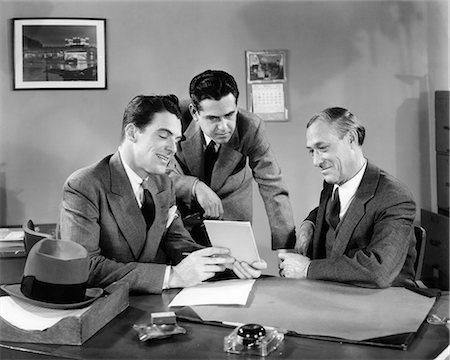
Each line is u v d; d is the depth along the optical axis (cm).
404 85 345
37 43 329
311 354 180
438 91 340
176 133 312
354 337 189
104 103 333
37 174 336
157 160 306
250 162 330
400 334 191
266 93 333
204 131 323
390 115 345
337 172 305
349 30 338
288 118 334
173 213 311
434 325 203
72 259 214
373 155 346
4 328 199
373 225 287
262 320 207
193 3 330
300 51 335
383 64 342
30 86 331
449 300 231
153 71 331
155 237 301
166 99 313
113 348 190
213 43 331
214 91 320
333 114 308
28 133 333
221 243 262
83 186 281
